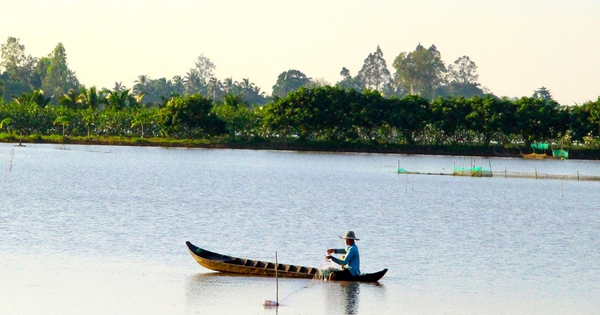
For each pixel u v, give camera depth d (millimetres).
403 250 77562
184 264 65625
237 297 55094
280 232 87625
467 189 163750
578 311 54000
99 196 124750
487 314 52656
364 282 60938
